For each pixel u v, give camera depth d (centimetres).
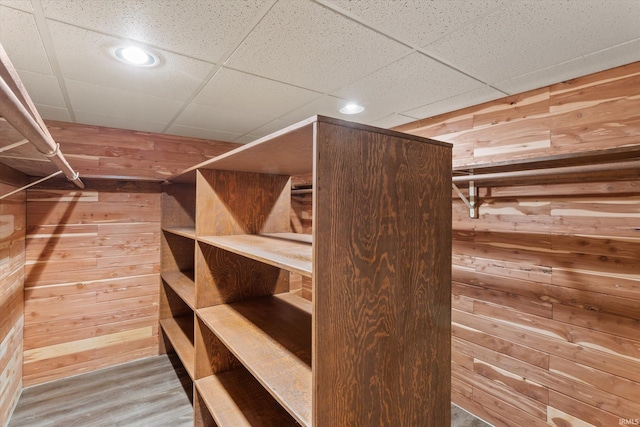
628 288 157
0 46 59
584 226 172
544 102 187
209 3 112
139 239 295
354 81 179
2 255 199
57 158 135
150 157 297
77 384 256
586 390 171
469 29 128
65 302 265
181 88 190
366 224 95
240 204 196
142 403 235
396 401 103
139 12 117
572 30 128
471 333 223
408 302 106
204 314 173
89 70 165
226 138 321
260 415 152
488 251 214
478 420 216
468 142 226
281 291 212
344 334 90
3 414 205
